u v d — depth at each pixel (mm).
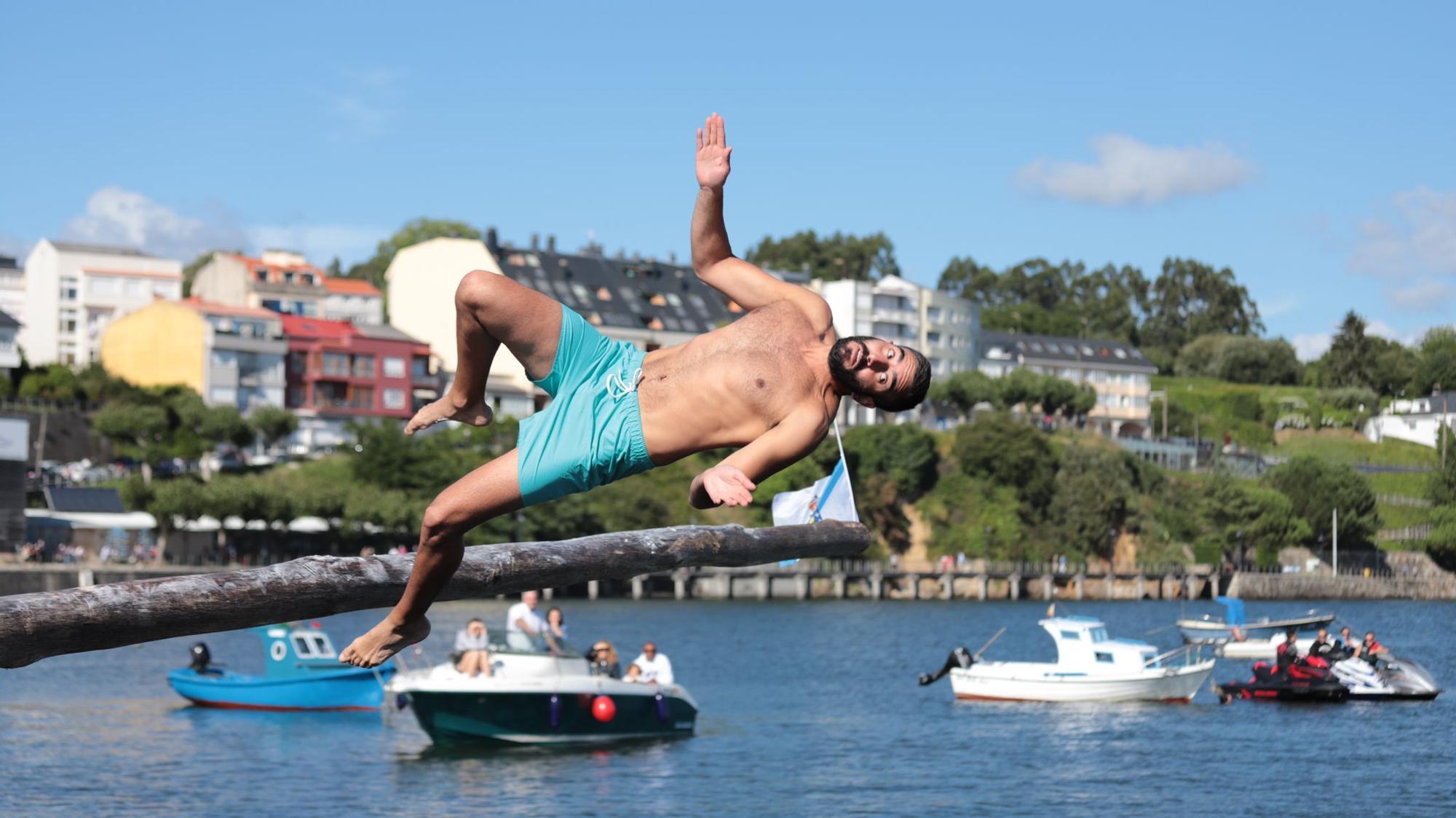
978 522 129625
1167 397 186625
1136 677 45781
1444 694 48688
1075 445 135000
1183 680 46188
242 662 59188
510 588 7004
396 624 6371
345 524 98125
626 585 117188
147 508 93000
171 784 29406
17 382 117750
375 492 100688
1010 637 81500
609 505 107375
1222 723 40969
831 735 37875
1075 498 129750
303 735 36562
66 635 5508
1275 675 47656
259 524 98688
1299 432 162375
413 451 106500
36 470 105250
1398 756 34594
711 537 7496
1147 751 35469
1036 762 33656
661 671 37094
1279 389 183000
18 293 161250
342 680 41188
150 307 129125
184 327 126875
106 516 97188
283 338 131375
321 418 130500
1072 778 31500
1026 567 127750
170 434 113438
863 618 95375
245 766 31781
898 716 42562
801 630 84062
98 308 154500
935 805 28203
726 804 27938
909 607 110375
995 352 185000
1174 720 41719
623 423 6078
